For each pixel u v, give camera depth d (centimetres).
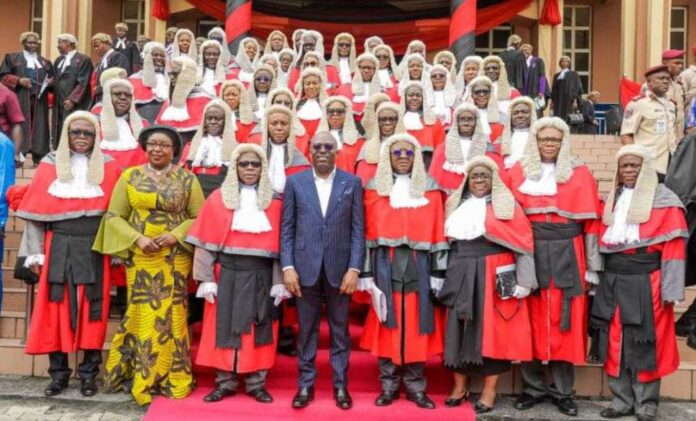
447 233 506
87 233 515
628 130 700
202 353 501
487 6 1527
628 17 1351
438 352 511
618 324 503
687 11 1572
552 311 506
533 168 521
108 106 589
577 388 552
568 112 1311
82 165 525
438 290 507
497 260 500
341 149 645
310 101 722
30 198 512
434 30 1506
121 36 1095
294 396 502
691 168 551
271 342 504
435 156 611
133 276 509
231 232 499
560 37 1511
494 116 682
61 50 991
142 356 500
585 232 518
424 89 730
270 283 507
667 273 491
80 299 512
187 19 1553
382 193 508
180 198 508
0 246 579
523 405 516
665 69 689
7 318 605
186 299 516
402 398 513
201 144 606
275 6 1519
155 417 479
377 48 888
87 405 505
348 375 549
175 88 695
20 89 958
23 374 567
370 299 509
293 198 500
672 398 558
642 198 497
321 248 491
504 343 495
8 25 1600
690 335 540
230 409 490
